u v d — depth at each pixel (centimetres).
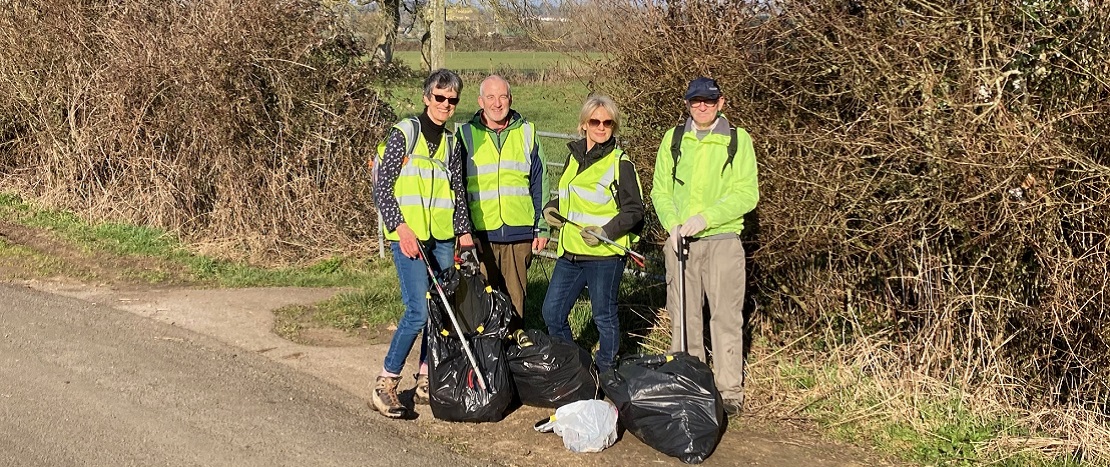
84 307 725
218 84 919
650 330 644
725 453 470
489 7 1702
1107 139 439
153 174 977
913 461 466
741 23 573
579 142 518
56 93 1059
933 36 478
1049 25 469
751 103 557
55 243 923
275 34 928
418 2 2222
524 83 1642
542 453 465
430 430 492
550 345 509
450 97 489
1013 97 477
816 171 512
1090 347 471
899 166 493
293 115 937
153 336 653
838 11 526
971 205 473
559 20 698
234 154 931
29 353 603
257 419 502
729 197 487
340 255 905
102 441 468
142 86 977
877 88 500
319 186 941
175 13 1001
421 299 492
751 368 568
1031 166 445
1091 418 469
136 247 911
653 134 619
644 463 456
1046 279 470
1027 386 497
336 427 494
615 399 470
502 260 551
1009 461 460
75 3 1062
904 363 534
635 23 614
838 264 551
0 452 450
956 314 515
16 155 1145
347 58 967
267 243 909
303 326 689
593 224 509
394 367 505
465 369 491
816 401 526
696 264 507
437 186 495
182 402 524
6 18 1101
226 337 659
